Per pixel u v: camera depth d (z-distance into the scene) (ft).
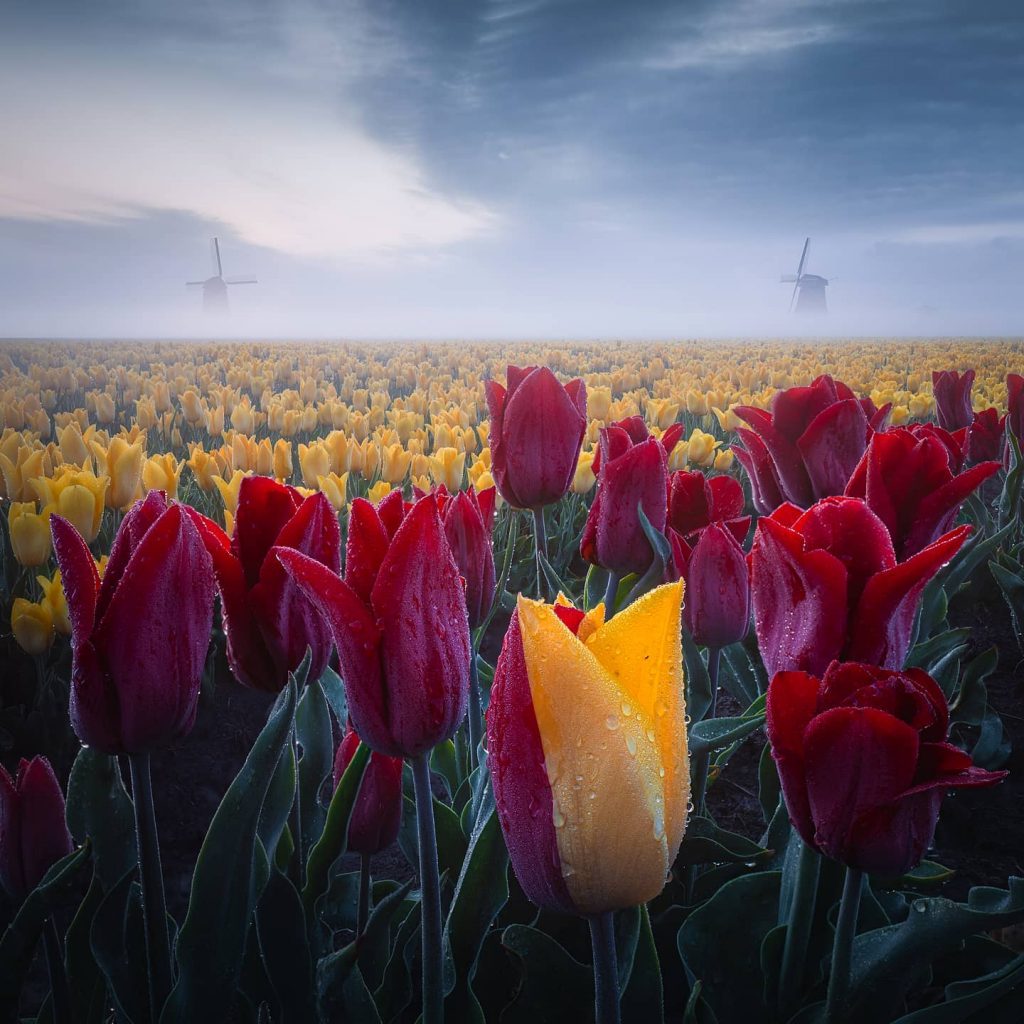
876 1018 0.97
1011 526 2.44
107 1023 1.14
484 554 1.32
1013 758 2.19
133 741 0.77
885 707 0.71
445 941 0.93
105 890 1.04
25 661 2.43
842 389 1.70
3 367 18.01
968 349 27.30
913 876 1.22
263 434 7.27
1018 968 0.93
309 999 0.95
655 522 1.46
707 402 7.76
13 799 0.99
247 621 0.88
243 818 0.83
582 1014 0.99
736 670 1.84
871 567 0.83
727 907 1.14
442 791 1.82
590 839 0.58
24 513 2.43
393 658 0.72
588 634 0.63
